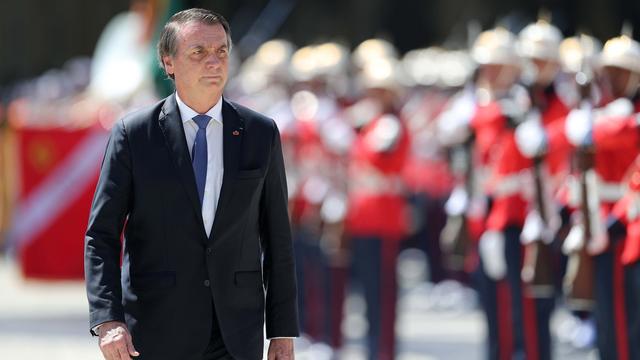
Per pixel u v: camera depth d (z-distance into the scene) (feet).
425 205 175.42
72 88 243.81
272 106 140.97
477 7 261.44
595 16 184.85
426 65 189.26
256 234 65.57
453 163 112.57
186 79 64.28
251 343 64.64
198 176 64.59
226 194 64.23
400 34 285.84
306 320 131.95
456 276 172.76
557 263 116.88
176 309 63.77
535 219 100.58
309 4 282.97
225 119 65.36
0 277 193.57
